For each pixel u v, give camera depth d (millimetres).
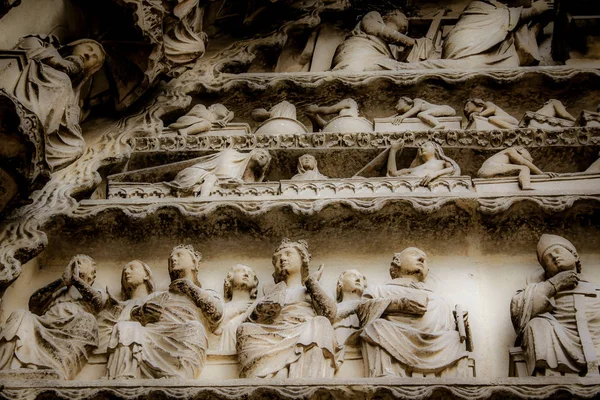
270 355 5109
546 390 4844
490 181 6309
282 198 6172
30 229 5887
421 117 7094
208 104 7535
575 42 7738
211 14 8031
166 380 4938
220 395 4852
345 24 8375
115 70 7020
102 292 5660
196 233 6191
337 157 6863
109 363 5148
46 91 5949
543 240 5844
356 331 5344
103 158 6625
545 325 5234
